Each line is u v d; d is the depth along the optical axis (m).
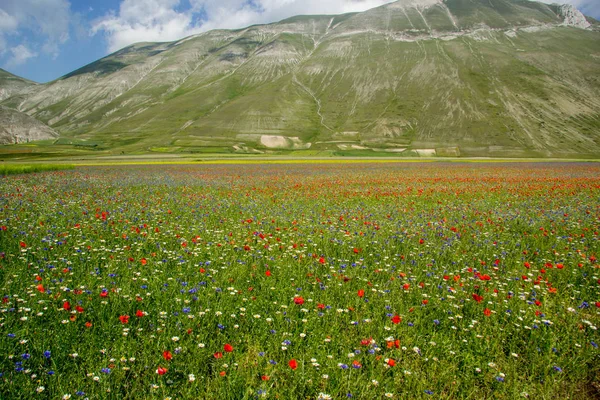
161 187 28.95
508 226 15.11
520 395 4.80
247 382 4.72
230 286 7.71
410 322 6.34
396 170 55.41
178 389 4.66
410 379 5.02
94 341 5.49
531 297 7.73
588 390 5.11
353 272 8.90
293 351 5.49
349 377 4.88
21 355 4.73
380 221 15.24
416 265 9.76
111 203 19.14
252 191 26.53
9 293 6.74
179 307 6.62
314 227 13.94
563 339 6.20
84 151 177.88
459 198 24.25
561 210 18.83
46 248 9.77
